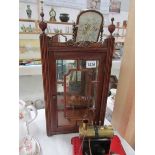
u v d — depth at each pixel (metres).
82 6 1.94
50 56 0.56
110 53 0.60
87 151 0.56
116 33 1.76
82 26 0.61
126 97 0.70
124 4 2.00
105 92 0.66
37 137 0.68
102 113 0.69
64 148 0.63
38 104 1.36
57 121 0.68
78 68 0.60
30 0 1.77
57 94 0.64
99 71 0.62
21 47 1.81
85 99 0.67
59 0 1.84
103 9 1.97
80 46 0.57
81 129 0.56
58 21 1.85
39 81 1.89
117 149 0.60
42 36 0.53
